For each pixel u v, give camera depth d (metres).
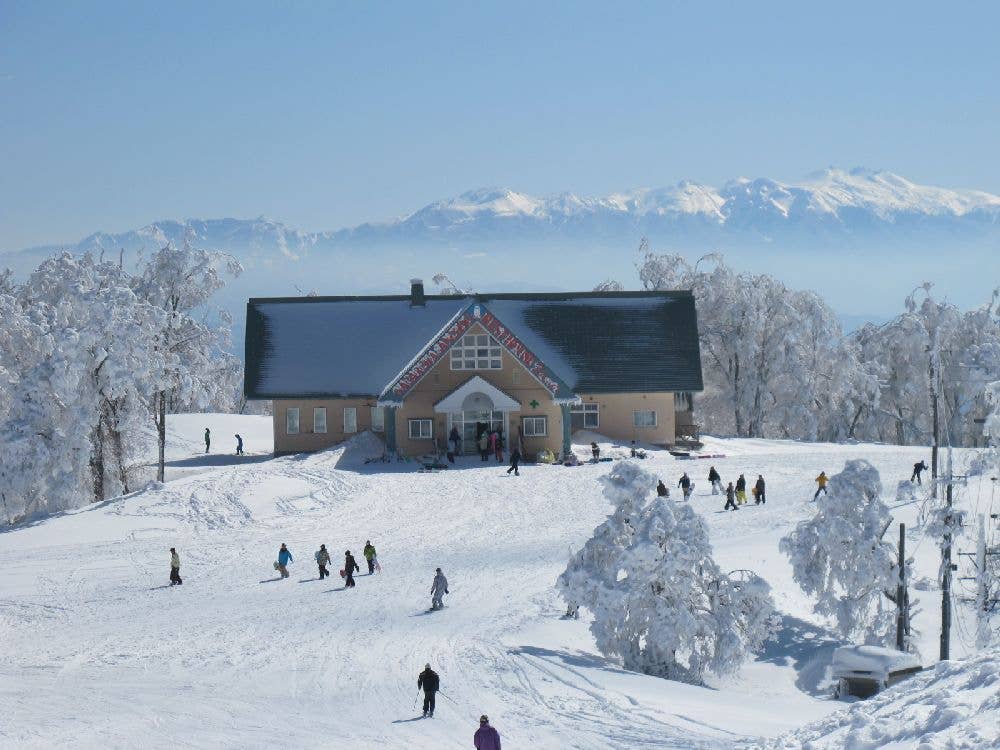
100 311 61.84
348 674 31.25
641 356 74.69
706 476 62.44
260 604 40.78
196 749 25.11
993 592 32.44
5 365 67.25
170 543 51.56
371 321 77.31
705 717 26.83
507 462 67.75
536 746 24.58
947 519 32.97
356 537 52.12
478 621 36.91
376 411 73.31
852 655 31.97
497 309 76.94
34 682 31.39
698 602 33.12
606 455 68.88
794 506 54.28
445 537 51.56
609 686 29.61
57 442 59.84
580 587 33.28
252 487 57.69
